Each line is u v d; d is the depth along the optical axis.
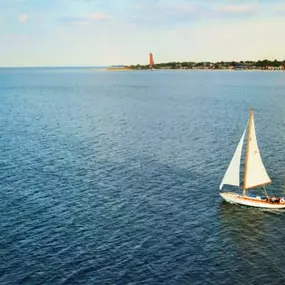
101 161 89.12
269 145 102.38
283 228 56.75
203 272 45.72
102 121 145.25
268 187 73.06
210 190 71.12
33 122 142.12
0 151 97.75
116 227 56.44
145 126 134.12
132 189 71.38
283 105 185.88
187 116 156.38
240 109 174.62
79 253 49.50
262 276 45.03
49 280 44.25
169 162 88.06
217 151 97.62
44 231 55.06
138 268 46.41
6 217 59.31
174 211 62.12
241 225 57.59
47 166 85.12
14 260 47.97
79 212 61.34
